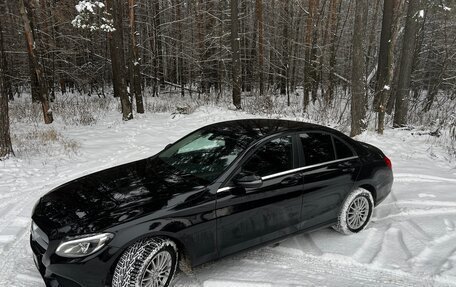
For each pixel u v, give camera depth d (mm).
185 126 13039
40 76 12992
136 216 3008
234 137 3996
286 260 3896
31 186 6395
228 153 3740
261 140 3834
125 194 3359
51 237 2939
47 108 13289
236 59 17000
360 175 4516
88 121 13680
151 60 23250
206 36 22062
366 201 4637
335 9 18703
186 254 3314
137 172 3934
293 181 3871
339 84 24109
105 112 16625
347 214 4449
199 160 3863
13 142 9703
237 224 3521
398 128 12016
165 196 3268
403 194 5934
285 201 3818
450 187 6293
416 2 11539
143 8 23766
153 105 17984
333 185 4230
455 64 19828
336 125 12297
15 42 21297
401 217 5094
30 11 16656
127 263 2904
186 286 3381
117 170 4094
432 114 14320
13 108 16266
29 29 12570
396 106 12367
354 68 10523
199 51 22391
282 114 14961
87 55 24281
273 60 24078
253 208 3594
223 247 3492
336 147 4465
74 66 21953
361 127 10844
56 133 11008
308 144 4188
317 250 4105
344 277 3576
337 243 4301
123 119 14406
